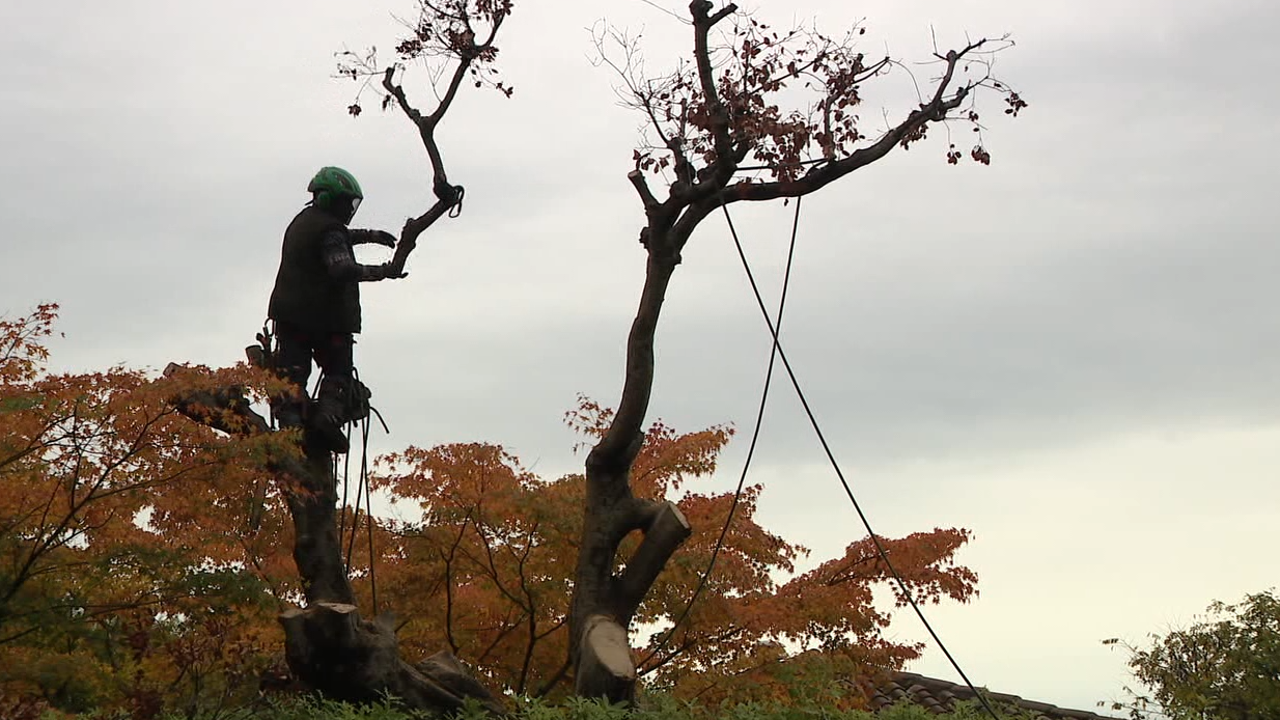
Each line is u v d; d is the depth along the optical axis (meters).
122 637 14.05
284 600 16.36
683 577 17.45
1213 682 24.31
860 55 15.60
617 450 15.70
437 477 17.75
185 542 14.21
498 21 16.17
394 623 14.73
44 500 13.95
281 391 14.79
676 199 15.41
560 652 18.17
